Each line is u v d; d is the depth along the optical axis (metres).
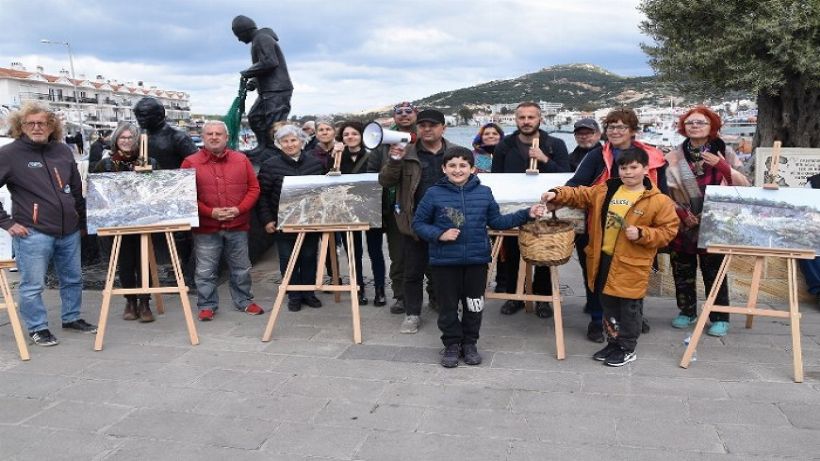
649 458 2.87
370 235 5.67
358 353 4.43
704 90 10.13
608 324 4.15
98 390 3.82
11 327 5.23
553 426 3.21
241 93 8.73
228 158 5.34
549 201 4.37
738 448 2.93
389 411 3.44
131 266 5.32
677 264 4.84
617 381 3.81
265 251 8.39
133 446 3.10
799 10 8.29
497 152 5.47
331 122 6.49
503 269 5.68
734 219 4.20
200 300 5.43
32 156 4.63
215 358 4.38
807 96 9.37
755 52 9.02
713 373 3.90
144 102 6.08
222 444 3.10
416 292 4.93
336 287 4.79
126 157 5.31
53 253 4.88
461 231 4.03
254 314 5.54
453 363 4.09
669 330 4.83
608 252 4.06
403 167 4.79
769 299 5.67
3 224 4.48
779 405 3.40
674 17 9.37
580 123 5.84
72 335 4.98
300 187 5.16
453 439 3.10
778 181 6.61
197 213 5.00
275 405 3.55
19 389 3.86
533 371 4.01
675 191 4.82
